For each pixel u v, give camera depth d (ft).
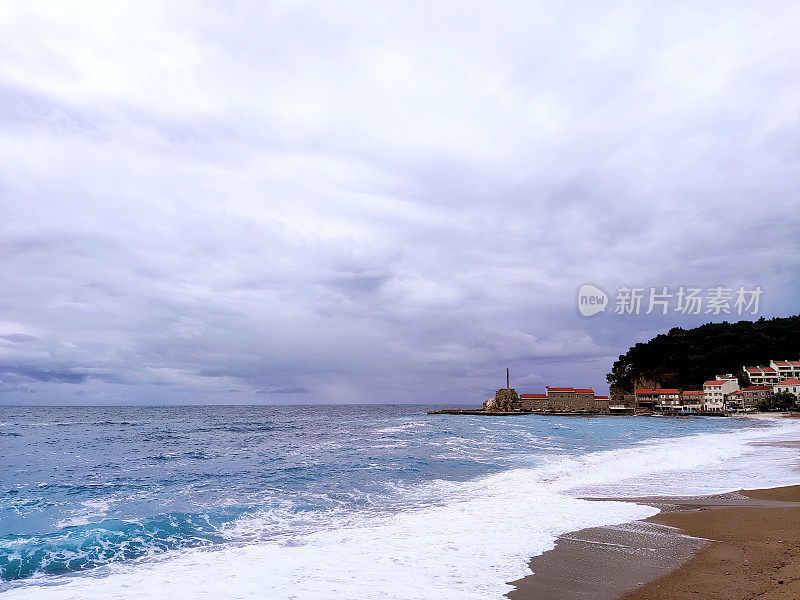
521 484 65.51
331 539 39.27
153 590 28.09
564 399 441.27
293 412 521.65
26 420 296.71
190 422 273.33
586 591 27.43
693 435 163.84
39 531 45.11
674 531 39.91
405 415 403.54
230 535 42.83
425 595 26.84
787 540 36.65
